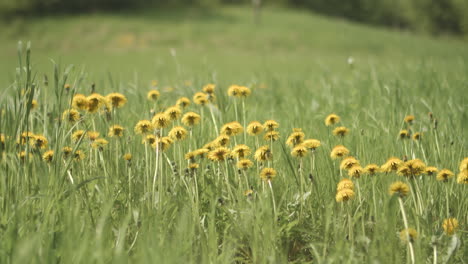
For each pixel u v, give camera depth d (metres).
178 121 3.14
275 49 28.78
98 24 32.94
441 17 48.75
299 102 3.70
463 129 3.24
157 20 36.09
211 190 2.87
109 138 3.12
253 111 3.58
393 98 3.61
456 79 4.47
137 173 2.96
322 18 44.41
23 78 2.84
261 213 2.70
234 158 2.96
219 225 2.83
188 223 2.73
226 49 28.27
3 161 2.75
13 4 32.47
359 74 5.14
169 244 2.64
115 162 3.00
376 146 3.08
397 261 2.65
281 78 6.61
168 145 2.93
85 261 2.56
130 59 19.69
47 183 2.75
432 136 3.14
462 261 2.71
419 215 2.76
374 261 2.58
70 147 2.97
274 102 4.27
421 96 3.91
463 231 2.75
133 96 3.82
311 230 2.80
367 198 2.88
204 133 3.19
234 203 2.84
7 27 31.36
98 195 2.85
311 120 3.44
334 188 2.88
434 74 4.18
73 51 26.47
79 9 37.25
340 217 2.75
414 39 35.22
